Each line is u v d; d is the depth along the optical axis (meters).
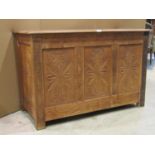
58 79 2.43
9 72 2.73
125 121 2.62
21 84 2.78
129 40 2.76
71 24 3.14
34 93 2.35
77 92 2.57
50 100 2.44
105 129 2.43
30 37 2.22
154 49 5.86
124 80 2.86
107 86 2.75
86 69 2.57
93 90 2.67
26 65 2.51
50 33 2.26
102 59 2.64
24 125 2.51
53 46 2.32
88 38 2.49
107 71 2.71
